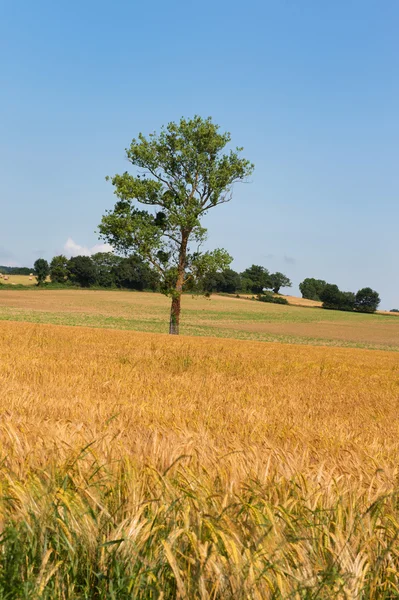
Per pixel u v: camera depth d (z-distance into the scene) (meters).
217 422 7.90
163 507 3.05
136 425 6.88
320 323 109.25
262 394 13.43
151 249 48.03
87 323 77.88
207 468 4.13
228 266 48.94
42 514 2.93
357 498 3.72
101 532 2.88
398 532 3.11
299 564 2.73
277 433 7.11
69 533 2.74
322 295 169.88
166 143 49.16
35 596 2.38
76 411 7.89
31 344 22.92
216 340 36.94
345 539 3.04
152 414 8.17
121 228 47.69
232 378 16.75
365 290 167.88
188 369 18.45
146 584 2.47
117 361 18.42
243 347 29.70
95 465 3.87
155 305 119.25
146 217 49.75
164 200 48.69
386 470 4.70
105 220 47.81
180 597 2.44
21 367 14.53
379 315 142.88
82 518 2.92
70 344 23.75
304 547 2.91
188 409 9.37
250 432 7.20
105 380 13.23
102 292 146.88
